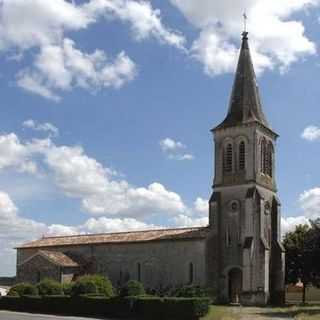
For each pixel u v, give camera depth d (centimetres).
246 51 8081
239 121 7612
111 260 7962
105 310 5841
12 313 6219
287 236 8269
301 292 9381
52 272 7706
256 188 7312
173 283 7344
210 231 7344
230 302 7150
